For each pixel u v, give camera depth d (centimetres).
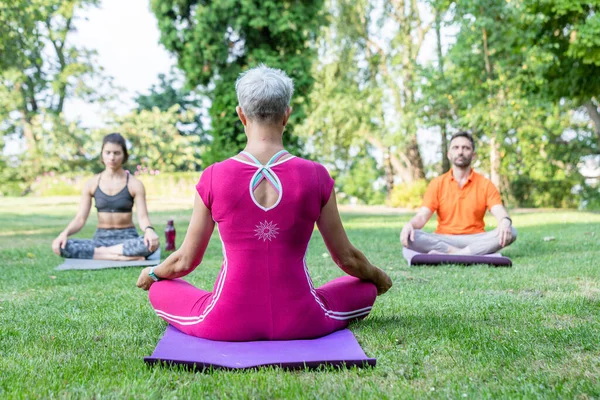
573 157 1942
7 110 2680
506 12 1268
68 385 215
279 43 1419
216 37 1340
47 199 1945
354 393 205
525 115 1473
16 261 621
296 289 260
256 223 252
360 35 2236
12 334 297
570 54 1139
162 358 236
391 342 271
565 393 201
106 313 346
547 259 565
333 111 2217
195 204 261
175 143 2627
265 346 255
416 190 1919
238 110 264
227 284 257
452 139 596
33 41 1464
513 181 2194
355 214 1532
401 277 473
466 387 210
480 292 399
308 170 256
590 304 348
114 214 620
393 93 2228
